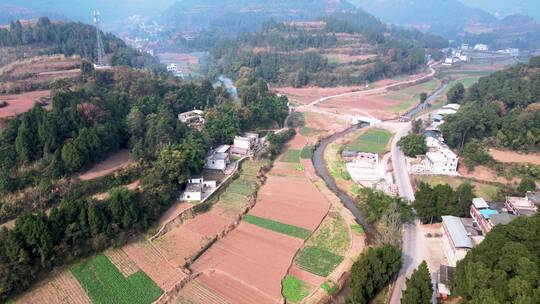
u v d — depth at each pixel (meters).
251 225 85.19
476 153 110.25
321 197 98.94
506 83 157.12
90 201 73.69
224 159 110.38
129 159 95.56
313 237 81.00
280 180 109.44
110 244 73.38
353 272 61.50
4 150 79.88
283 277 68.06
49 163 81.69
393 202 82.00
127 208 76.38
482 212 73.56
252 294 63.75
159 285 64.81
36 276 63.62
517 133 110.44
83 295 61.88
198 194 92.00
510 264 47.84
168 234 79.69
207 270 69.31
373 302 60.41
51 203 76.94
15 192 75.62
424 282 54.28
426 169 110.69
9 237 61.94
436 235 79.25
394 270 62.03
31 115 85.19
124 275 66.88
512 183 100.19
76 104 95.06
